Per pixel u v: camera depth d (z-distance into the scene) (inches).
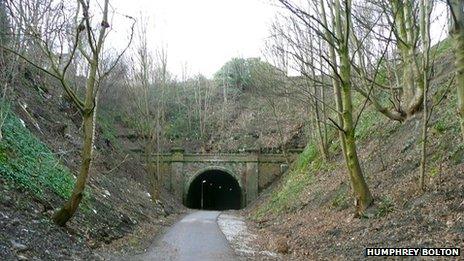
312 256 457.7
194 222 995.3
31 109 800.3
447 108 583.2
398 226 412.5
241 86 2458.2
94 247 443.5
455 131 513.0
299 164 1245.7
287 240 585.9
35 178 510.3
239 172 1699.1
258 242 623.5
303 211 776.3
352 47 644.1
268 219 930.7
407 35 652.7
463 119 258.8
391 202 475.8
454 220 359.6
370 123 906.7
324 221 593.9
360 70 645.3
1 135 506.9
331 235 500.7
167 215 1138.0
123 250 481.1
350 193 624.1
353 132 495.8
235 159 1699.1
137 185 1221.7
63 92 1057.5
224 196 2320.4
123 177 1155.3
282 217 851.4
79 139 933.2
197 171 1708.9
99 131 1294.3
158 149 1291.8
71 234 437.1
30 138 623.5
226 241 627.2
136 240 578.6
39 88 933.2
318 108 1045.2
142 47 1277.1
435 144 534.0
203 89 2468.0
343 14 549.3
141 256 459.2
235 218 1165.7
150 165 1252.5
